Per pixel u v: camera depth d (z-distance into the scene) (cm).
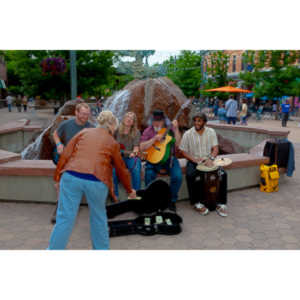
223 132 1062
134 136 426
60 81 1980
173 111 749
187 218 429
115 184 433
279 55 2277
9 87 4359
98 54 2064
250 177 561
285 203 493
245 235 380
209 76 3155
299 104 2805
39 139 678
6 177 461
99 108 1666
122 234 372
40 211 436
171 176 441
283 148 573
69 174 268
